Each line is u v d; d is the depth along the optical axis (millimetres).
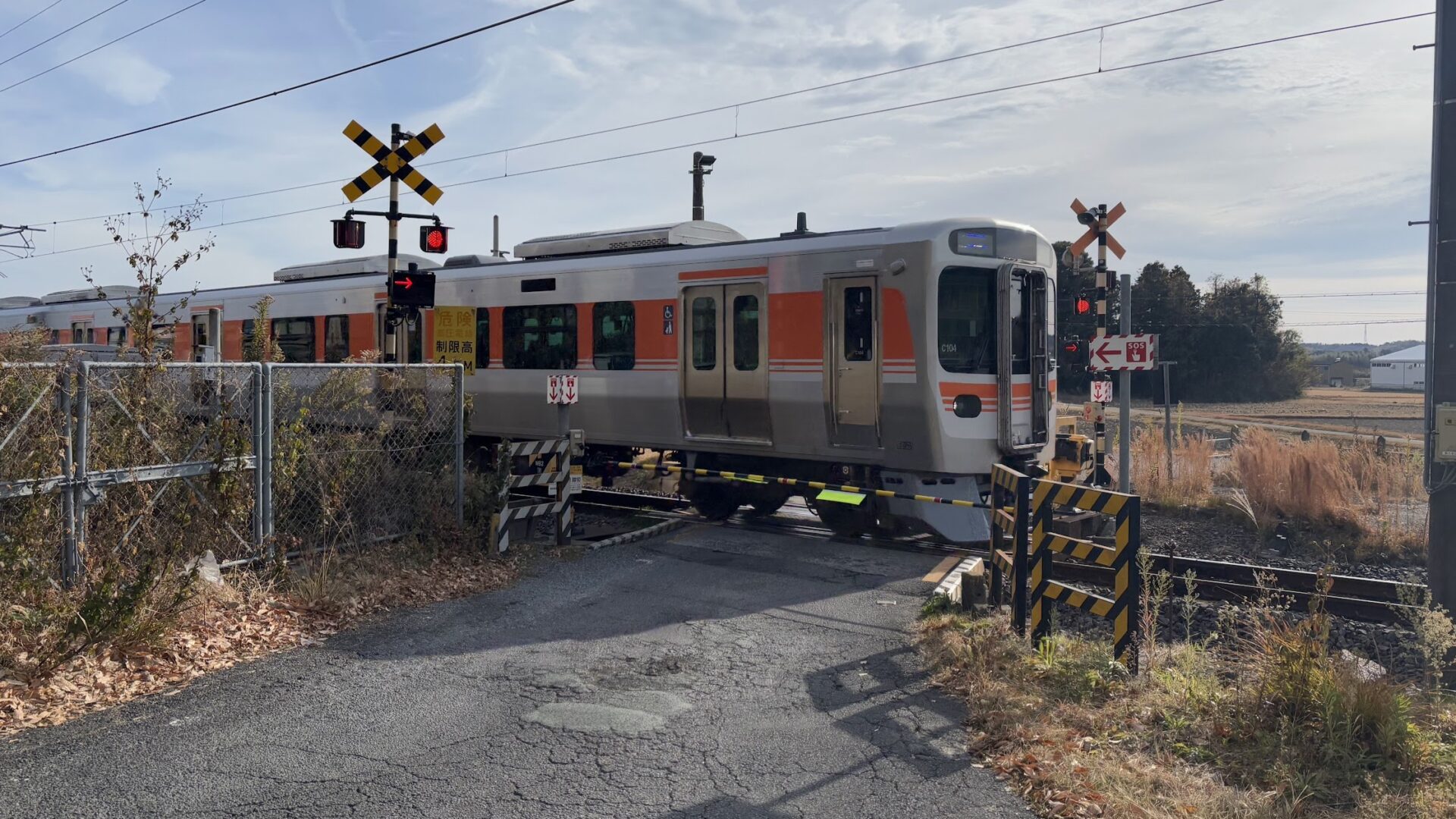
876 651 6691
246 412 7879
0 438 6238
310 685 5891
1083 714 5336
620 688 5922
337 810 4293
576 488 10078
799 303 10867
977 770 4770
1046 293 11055
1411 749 4723
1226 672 6156
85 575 6496
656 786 4574
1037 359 10906
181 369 7543
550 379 10023
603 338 12578
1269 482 12797
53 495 6461
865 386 10469
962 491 10508
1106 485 14594
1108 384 15086
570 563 9328
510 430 13664
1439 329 6883
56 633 5848
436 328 13234
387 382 9172
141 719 5301
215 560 7422
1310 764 4691
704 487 12336
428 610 7625
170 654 6164
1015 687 5719
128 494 6934
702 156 24172
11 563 6125
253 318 17047
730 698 5750
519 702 5648
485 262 14555
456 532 9258
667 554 9805
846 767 4801
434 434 9633
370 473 8852
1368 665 6539
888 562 9547
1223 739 4977
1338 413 43750
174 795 4406
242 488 7684
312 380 9055
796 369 10906
